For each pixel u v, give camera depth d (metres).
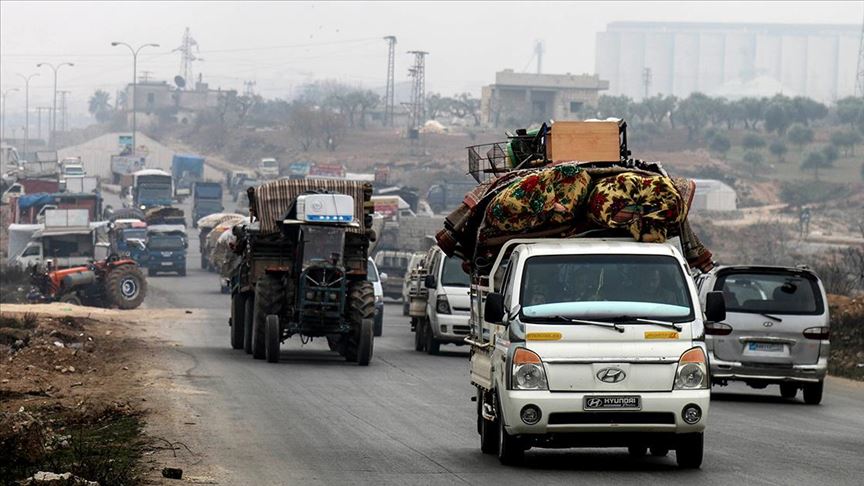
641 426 27.09
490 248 30.69
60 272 118.12
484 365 30.80
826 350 46.50
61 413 39.38
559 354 27.27
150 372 53.44
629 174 29.34
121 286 117.75
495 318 27.98
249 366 57.34
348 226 60.56
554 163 31.11
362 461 29.31
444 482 26.23
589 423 27.08
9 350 63.53
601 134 31.58
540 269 28.50
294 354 66.00
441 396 45.50
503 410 27.95
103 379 50.78
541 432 27.19
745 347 46.44
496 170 34.72
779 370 46.19
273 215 62.38
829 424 39.59
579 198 29.47
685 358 27.36
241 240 66.00
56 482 24.17
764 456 30.88
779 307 46.59
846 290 103.00
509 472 27.64
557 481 26.34
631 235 29.52
